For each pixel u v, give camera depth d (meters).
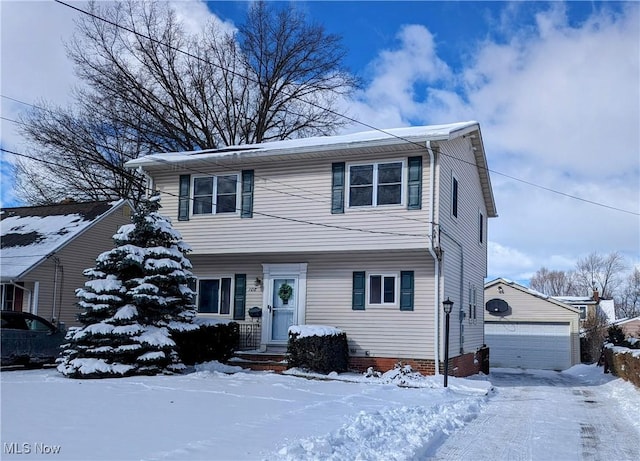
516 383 19.67
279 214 18.52
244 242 18.83
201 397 11.61
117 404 10.46
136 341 15.13
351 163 17.81
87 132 30.38
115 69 31.00
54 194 31.77
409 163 17.11
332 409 10.60
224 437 7.95
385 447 8.04
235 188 19.22
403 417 10.20
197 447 7.30
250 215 18.89
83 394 11.55
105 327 14.94
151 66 31.67
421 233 16.77
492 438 9.39
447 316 15.16
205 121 33.22
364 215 17.44
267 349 18.77
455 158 18.97
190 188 19.84
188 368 16.97
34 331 17.17
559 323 29.77
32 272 21.45
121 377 14.66
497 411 12.28
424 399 12.66
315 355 16.44
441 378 15.90
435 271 16.97
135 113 31.23
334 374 16.22
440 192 16.98
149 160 20.00
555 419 11.40
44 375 14.95
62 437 7.64
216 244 19.19
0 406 9.88
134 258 15.62
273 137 34.56
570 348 29.41
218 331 17.86
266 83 33.84
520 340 30.23
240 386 13.40
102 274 15.95
